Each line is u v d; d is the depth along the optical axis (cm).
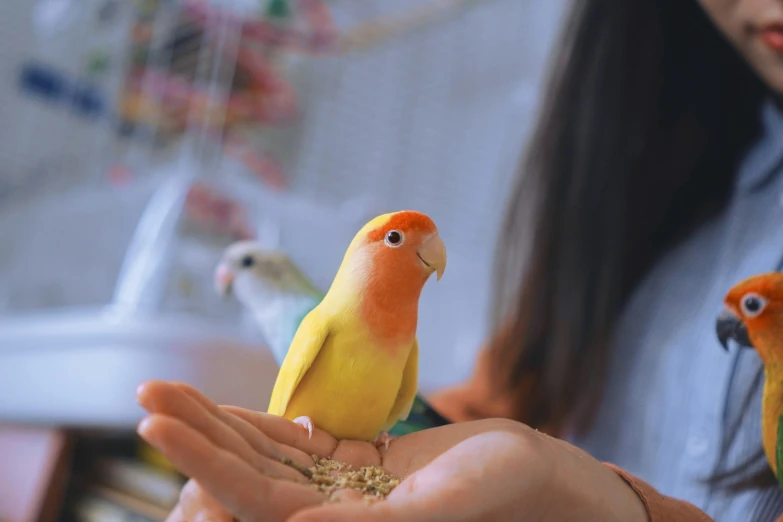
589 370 77
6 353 79
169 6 80
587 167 80
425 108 107
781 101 73
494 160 107
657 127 78
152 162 86
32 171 100
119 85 86
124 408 72
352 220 91
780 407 59
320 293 74
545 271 81
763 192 73
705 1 70
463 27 109
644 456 72
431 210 108
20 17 96
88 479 80
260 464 46
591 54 80
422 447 52
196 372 71
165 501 76
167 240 77
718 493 67
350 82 99
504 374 82
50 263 96
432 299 104
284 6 79
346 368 51
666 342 73
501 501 46
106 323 73
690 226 77
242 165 85
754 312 59
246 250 74
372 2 91
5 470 81
